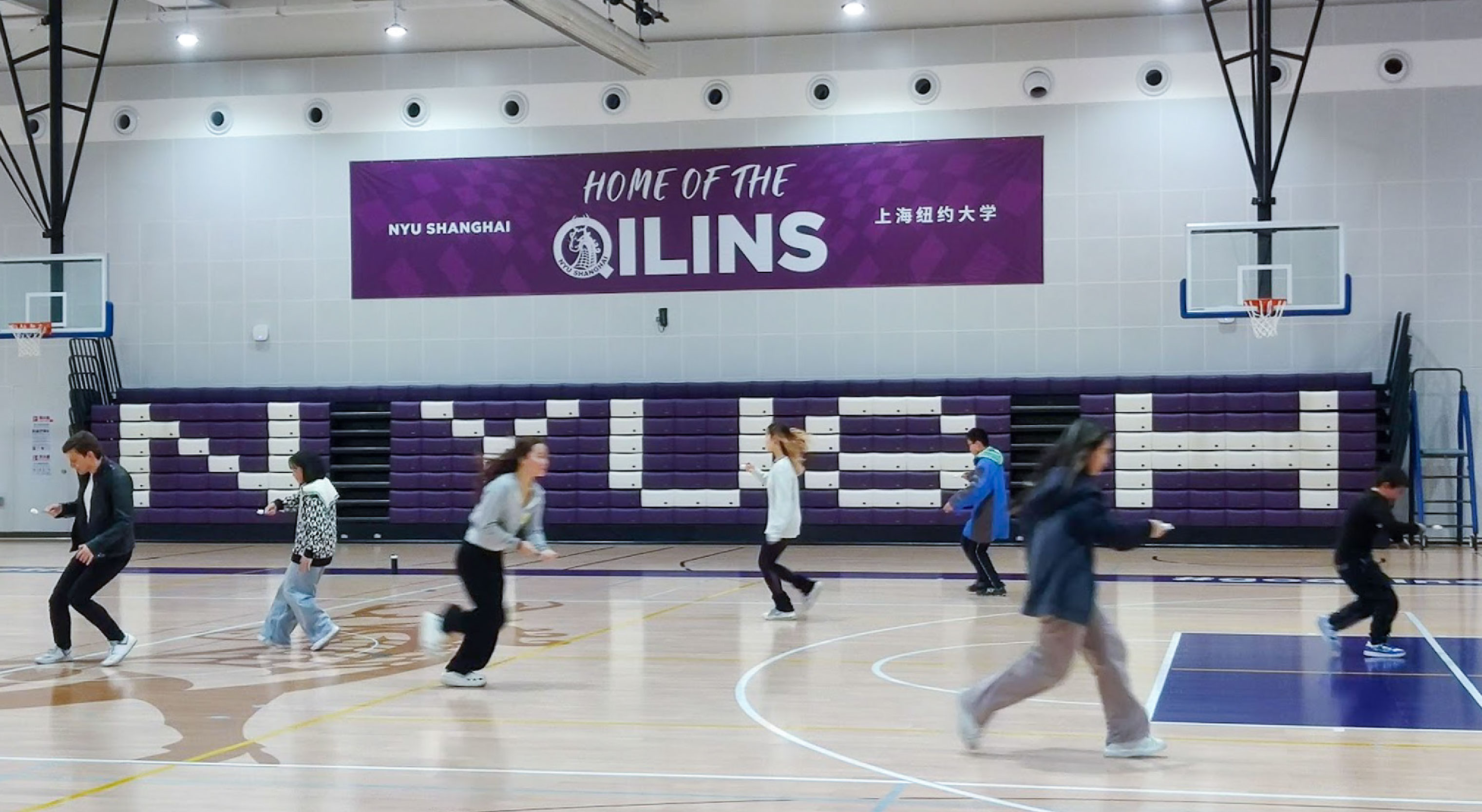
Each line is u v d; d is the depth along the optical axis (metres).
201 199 20.83
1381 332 18.08
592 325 19.98
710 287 19.72
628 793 5.65
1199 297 16.25
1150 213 18.62
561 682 8.48
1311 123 18.23
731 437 19.20
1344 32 18.14
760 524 19.14
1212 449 18.08
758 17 18.78
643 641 10.27
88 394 20.70
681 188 19.78
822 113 19.45
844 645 9.98
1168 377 18.20
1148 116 18.64
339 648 10.01
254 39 19.75
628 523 19.45
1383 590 9.41
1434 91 17.98
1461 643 9.94
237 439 20.20
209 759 6.36
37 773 6.09
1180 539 18.31
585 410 19.52
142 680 8.66
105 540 9.19
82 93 21.06
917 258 19.20
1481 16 17.88
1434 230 17.98
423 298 20.34
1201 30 18.53
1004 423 18.47
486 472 8.37
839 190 19.41
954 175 19.11
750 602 12.80
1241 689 8.15
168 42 19.80
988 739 6.74
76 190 21.08
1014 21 18.92
